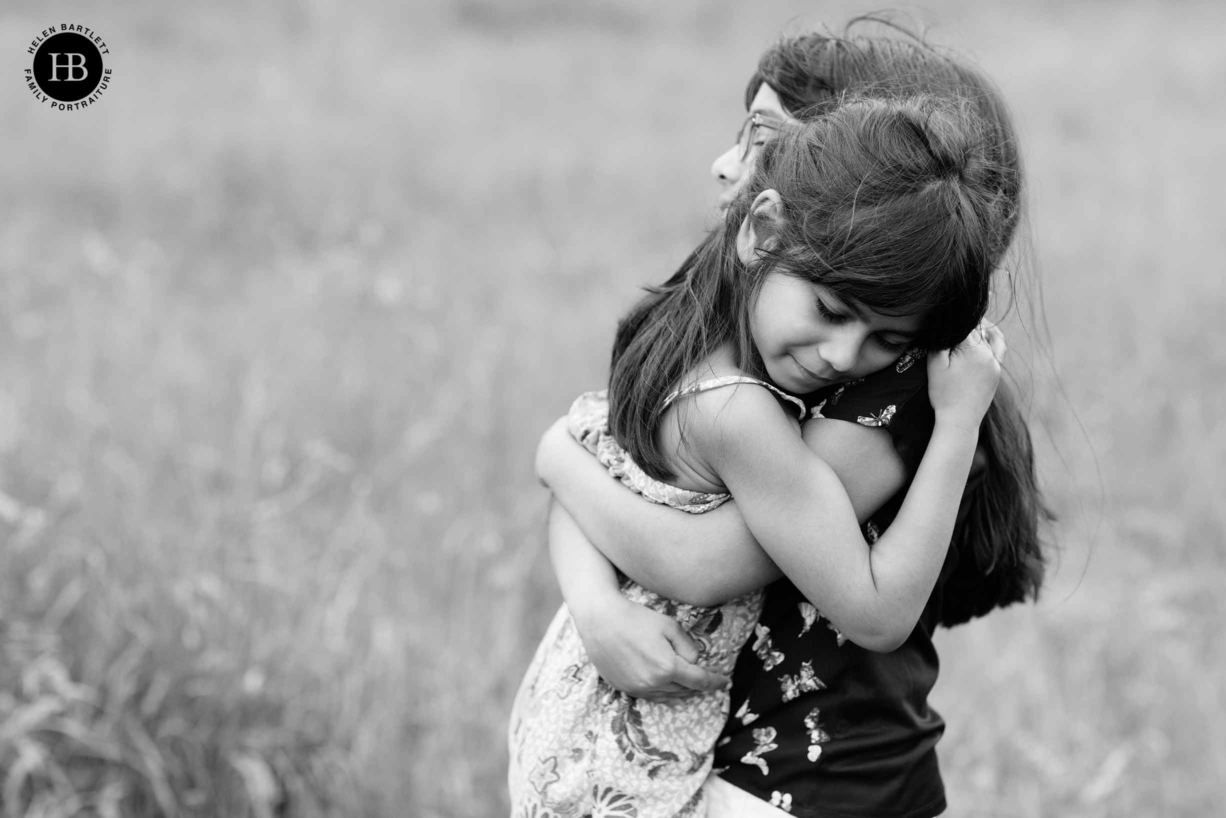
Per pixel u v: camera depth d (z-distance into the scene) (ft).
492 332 18.80
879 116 5.15
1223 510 15.51
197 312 19.24
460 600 12.71
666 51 40.19
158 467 13.67
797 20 6.98
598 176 27.91
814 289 5.01
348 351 17.57
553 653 6.03
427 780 10.75
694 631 5.64
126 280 19.40
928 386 5.40
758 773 5.60
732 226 5.42
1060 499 15.56
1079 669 12.53
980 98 6.04
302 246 23.45
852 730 5.54
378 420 15.70
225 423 15.02
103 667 10.62
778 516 5.22
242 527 12.33
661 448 5.47
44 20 36.65
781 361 5.20
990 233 5.13
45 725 10.06
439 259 22.45
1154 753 11.50
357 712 11.02
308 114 30.94
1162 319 20.34
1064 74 35.86
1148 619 13.34
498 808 10.86
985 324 5.77
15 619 10.87
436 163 28.12
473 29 42.60
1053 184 26.86
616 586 5.69
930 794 5.71
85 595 11.04
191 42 36.55
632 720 5.64
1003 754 11.35
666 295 5.81
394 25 41.24
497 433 15.83
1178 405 17.80
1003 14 44.50
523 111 33.22
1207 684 12.44
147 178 25.54
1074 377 18.30
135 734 10.17
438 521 13.89
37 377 15.55
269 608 11.55
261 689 10.56
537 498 14.60
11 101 28.99
